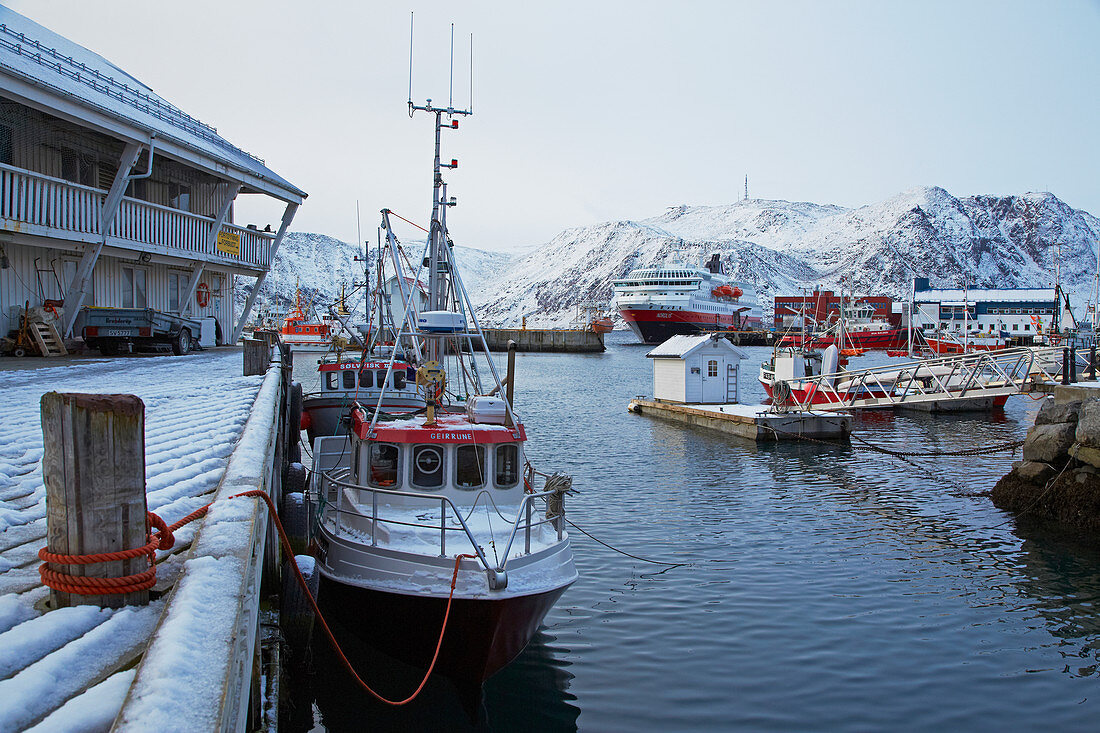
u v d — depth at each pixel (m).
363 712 9.40
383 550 9.36
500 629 8.91
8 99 17.17
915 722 9.33
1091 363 22.62
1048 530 17.41
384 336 25.47
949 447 29.28
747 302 180.38
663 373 39.69
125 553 3.97
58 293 21.67
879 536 16.95
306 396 21.16
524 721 9.32
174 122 24.69
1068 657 11.08
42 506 5.69
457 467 10.77
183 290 28.09
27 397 10.78
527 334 135.12
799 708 9.65
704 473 24.02
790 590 13.66
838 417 30.73
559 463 25.75
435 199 21.95
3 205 17.69
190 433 8.41
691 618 12.40
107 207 20.98
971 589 13.74
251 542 4.35
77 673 3.35
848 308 132.00
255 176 27.03
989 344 98.38
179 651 3.08
